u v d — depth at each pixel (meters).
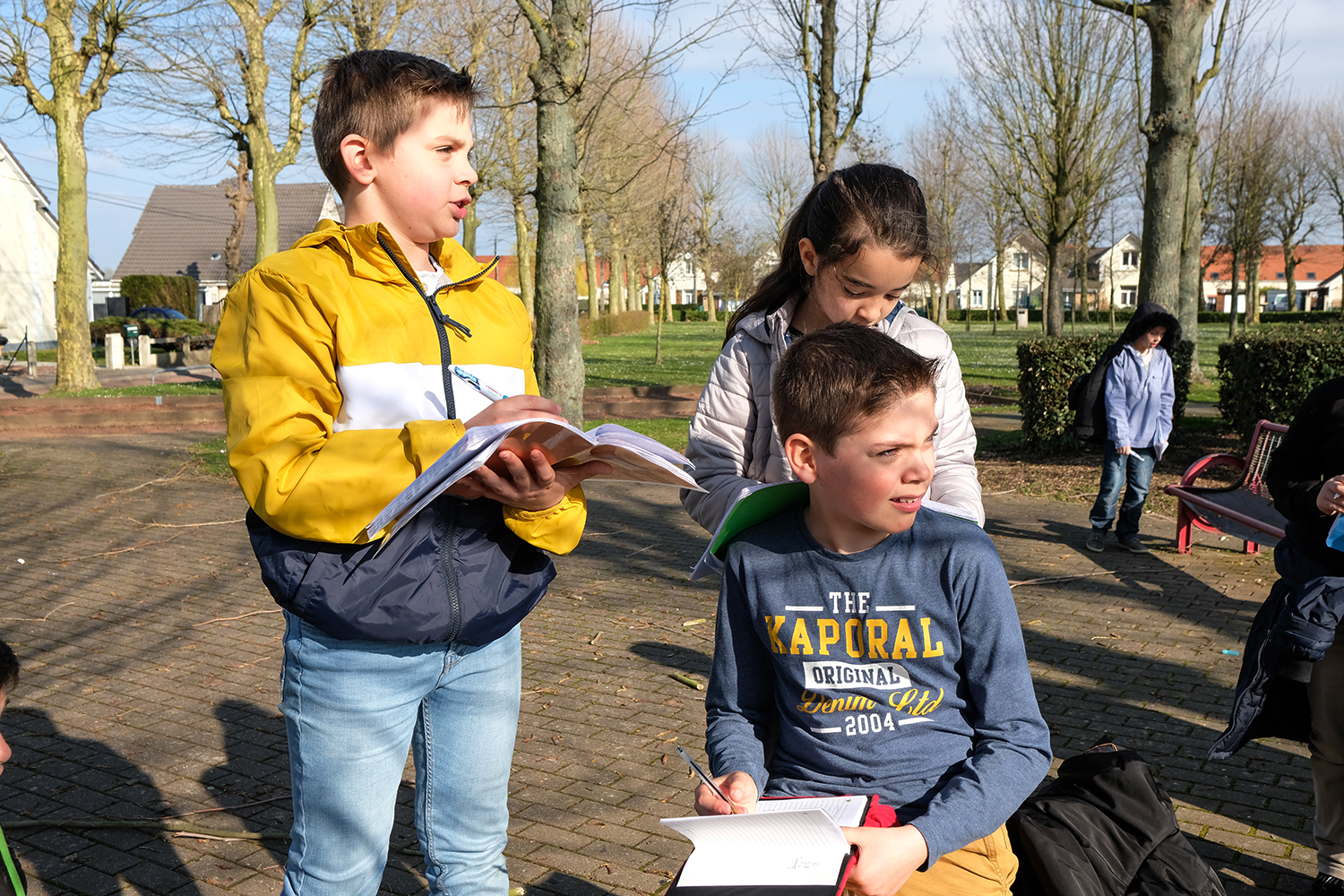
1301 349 10.26
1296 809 3.78
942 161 51.69
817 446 1.73
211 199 59.81
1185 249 18.89
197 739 4.39
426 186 2.00
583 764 4.16
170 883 3.26
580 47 10.94
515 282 58.38
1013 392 18.94
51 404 17.50
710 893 1.45
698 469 2.36
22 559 7.75
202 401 17.91
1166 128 13.34
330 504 1.75
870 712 1.82
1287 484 3.04
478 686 2.10
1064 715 4.67
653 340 48.56
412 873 3.32
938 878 1.75
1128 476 7.70
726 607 1.94
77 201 19.94
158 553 7.98
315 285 1.86
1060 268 29.56
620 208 36.72
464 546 1.97
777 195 69.06
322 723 1.94
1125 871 1.96
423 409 1.94
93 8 19.02
